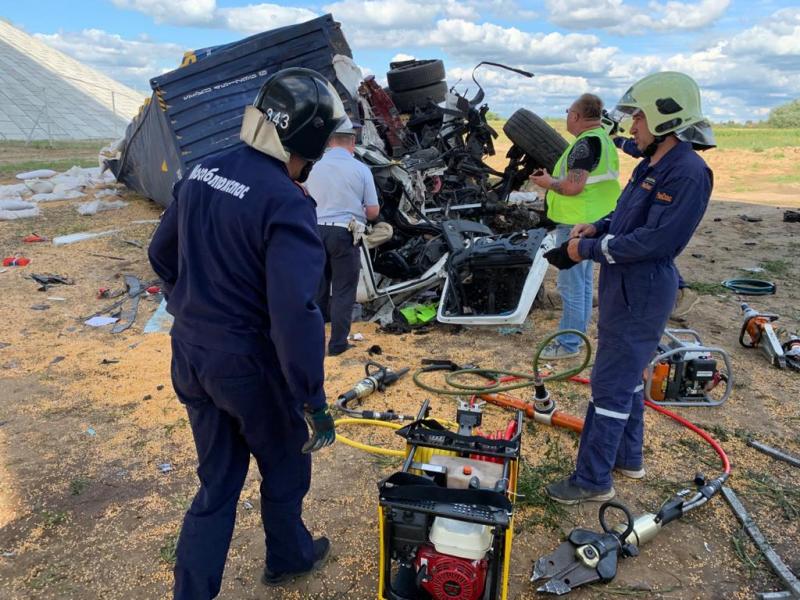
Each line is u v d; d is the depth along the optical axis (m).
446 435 2.71
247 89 8.16
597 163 4.49
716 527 3.27
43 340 5.85
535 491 3.52
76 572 2.98
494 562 2.30
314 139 2.24
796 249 9.22
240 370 2.22
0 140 28.06
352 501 3.48
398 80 10.59
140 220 11.03
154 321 6.35
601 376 3.21
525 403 4.42
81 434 4.20
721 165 22.27
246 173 2.20
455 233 6.36
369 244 6.23
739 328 6.11
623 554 3.02
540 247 5.74
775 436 4.16
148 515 3.38
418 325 6.20
